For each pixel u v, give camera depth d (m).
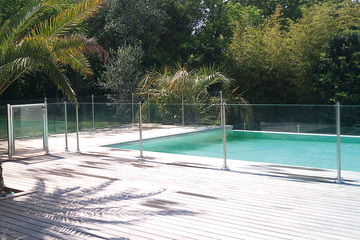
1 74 7.27
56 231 4.34
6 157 9.91
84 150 10.66
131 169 7.88
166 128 16.23
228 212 4.86
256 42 22.30
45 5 7.41
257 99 22.56
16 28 7.24
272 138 12.49
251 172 7.31
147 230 4.28
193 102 17.56
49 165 8.60
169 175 7.21
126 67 20.28
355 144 10.52
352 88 18.81
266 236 3.99
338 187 6.05
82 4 7.41
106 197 5.71
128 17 22.89
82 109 16.02
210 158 9.07
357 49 18.80
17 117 9.75
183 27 28.92
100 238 4.08
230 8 30.38
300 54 20.92
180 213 4.86
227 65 23.22
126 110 17.30
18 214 5.02
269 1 32.97
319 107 12.34
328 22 20.94
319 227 4.23
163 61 26.12
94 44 7.95
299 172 7.21
